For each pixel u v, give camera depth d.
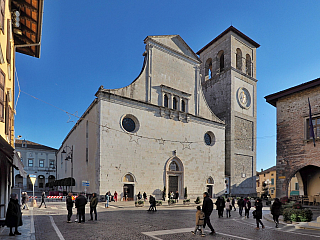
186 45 40.53
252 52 51.78
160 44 37.06
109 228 12.55
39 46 16.73
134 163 31.53
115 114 30.92
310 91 22.86
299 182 26.88
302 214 15.42
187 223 14.73
